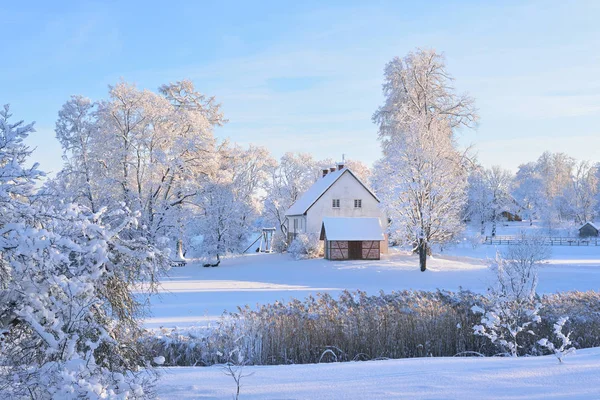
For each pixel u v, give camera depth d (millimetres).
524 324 12617
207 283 38250
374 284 36812
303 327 14102
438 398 6742
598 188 101750
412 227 40781
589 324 15227
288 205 73000
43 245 4883
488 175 89250
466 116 50219
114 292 6523
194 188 48188
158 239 6582
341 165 59219
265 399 6996
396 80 51594
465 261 50094
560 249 66812
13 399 5016
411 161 41656
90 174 41812
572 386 7148
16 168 5613
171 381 8477
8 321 5551
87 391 4469
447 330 14766
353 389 7461
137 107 45469
